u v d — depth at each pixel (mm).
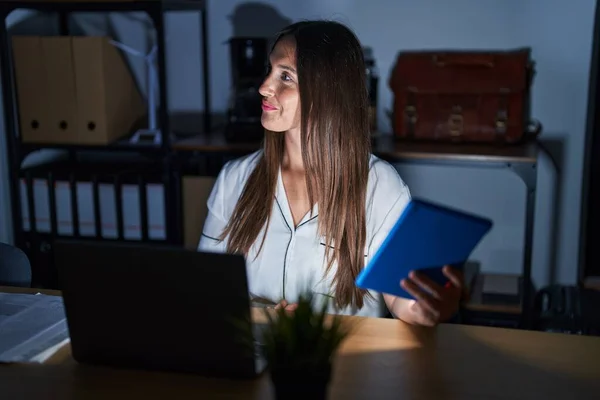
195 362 1248
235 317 1187
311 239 1750
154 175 2793
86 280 1235
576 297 2627
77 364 1309
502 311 2633
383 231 1763
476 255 3025
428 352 1357
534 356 1345
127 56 3064
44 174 2816
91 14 3061
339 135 1689
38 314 1496
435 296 1345
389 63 2902
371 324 1477
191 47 3023
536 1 2752
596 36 2693
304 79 1667
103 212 2807
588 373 1280
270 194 1776
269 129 1728
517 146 2648
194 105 3082
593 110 2727
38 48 2707
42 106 2756
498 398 1193
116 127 2809
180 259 1178
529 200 2473
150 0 2557
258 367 1263
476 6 2797
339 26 1732
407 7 2842
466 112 2666
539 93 2824
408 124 2721
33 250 2893
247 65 2746
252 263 1794
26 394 1207
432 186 3010
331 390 1215
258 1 2939
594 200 2781
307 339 1024
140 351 1267
